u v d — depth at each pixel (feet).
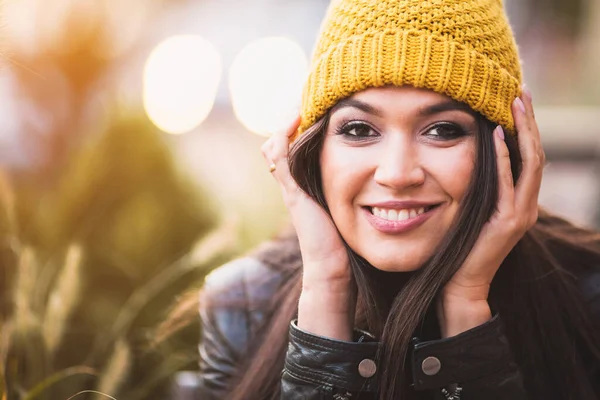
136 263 7.58
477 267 5.01
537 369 5.73
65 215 7.86
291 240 6.68
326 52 5.07
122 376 5.89
